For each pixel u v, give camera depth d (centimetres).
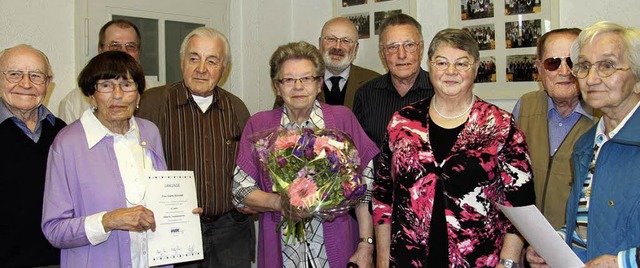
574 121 209
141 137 204
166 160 236
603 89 146
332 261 198
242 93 407
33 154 199
